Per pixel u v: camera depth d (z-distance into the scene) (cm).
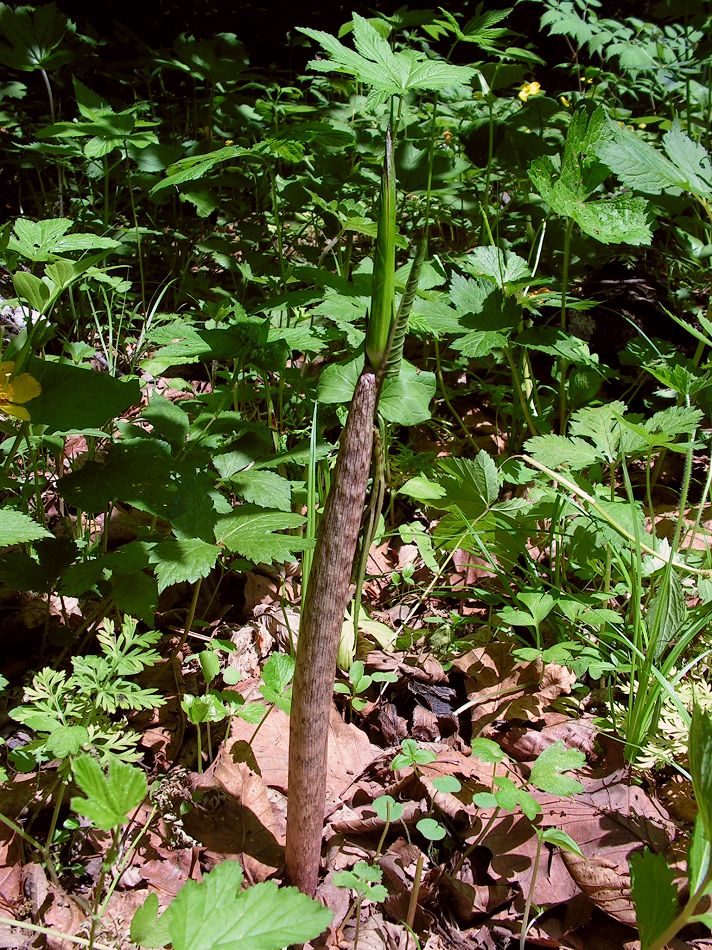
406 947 157
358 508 122
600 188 411
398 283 250
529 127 400
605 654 209
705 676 205
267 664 178
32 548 216
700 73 533
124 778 111
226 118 484
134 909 156
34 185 488
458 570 252
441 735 204
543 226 296
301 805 146
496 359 330
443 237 417
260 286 383
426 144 366
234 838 171
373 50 235
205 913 111
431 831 153
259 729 193
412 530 242
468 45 689
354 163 374
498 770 189
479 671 215
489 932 162
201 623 222
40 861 161
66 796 173
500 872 168
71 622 222
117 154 459
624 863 166
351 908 156
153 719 199
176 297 380
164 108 565
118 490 178
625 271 387
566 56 718
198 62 438
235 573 246
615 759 191
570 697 208
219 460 207
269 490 196
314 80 524
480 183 423
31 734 188
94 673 162
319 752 140
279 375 273
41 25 401
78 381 188
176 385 305
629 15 712
